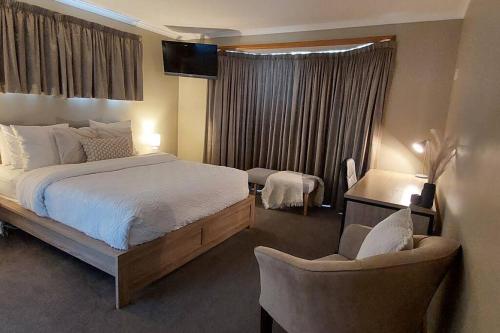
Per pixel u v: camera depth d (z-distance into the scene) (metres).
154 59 4.67
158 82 4.81
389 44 3.62
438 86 3.54
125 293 1.96
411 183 3.07
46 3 3.25
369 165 3.91
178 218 2.36
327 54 4.11
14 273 2.26
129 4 3.61
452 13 3.35
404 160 3.80
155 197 2.21
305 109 4.32
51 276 2.24
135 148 4.55
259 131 4.84
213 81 4.86
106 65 3.83
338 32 4.01
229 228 3.01
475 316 1.06
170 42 4.41
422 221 2.21
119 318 1.85
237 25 4.34
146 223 2.05
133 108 4.45
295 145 4.52
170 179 2.74
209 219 2.67
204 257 2.67
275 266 1.37
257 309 2.01
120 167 3.05
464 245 1.38
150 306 1.98
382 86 3.72
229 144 4.93
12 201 2.75
